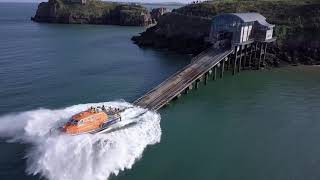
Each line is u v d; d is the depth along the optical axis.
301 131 58.16
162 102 62.31
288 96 74.75
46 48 123.62
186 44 121.00
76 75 85.88
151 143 51.00
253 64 98.81
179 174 44.16
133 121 54.69
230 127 58.75
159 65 99.94
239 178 44.09
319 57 103.44
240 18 90.12
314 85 82.44
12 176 40.44
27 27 195.88
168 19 137.88
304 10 118.62
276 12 121.44
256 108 67.69
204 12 133.12
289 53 104.06
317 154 50.59
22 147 45.91
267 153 50.50
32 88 73.56
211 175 44.41
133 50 124.94
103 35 167.88
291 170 46.19
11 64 95.12
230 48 91.81
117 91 73.69
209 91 76.81
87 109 55.12
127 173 43.28
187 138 53.78
